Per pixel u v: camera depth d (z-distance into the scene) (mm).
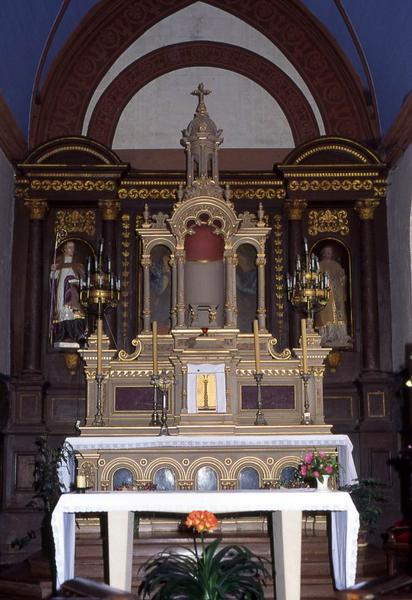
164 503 8359
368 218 14039
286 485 10555
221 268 12477
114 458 10688
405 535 9859
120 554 8375
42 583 9633
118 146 14734
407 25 11891
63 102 14773
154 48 14961
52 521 8367
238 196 14242
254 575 8141
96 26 14844
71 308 13727
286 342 13859
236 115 14875
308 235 14227
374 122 14734
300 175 14008
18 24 12367
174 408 11461
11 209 13852
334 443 10664
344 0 13477
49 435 13234
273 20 14961
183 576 7445
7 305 13484
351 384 13648
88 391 11547
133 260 14062
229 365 11383
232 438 10594
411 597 5930
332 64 14875
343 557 8570
